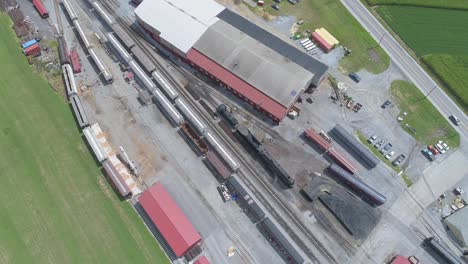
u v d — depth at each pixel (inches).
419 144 3321.9
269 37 3708.2
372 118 3442.4
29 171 3029.0
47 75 3560.5
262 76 3356.3
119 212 2881.4
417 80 3710.6
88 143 3184.1
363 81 3673.7
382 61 3821.4
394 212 2960.1
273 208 2947.8
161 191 2878.9
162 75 3641.7
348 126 3383.4
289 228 2866.6
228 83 3417.8
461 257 2800.2
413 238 2856.8
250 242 2805.1
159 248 2753.4
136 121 3326.8
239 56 3464.6
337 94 3565.5
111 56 3713.1
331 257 2758.4
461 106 3563.0
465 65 3801.7
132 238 2780.5
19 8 4005.9
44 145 3159.5
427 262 2768.2
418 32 4045.3
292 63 3449.8
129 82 3558.1
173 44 3599.9
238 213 2915.8
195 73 3659.0
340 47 3890.3
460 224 2856.8
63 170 3043.8
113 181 2928.2
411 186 3095.5
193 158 3157.0
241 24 3782.0
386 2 4234.7
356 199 2994.6
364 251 2790.4
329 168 3093.0
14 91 3447.3
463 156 3280.0
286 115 3408.0
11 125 3255.4
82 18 4001.0
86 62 3681.1
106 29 3937.0
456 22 4128.9
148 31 3875.5
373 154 3225.9
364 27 4060.0
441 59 3833.7
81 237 2765.7
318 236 2842.0
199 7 3809.1
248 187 3031.5
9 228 2778.1
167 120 3344.0
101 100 3437.5
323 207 2970.0
